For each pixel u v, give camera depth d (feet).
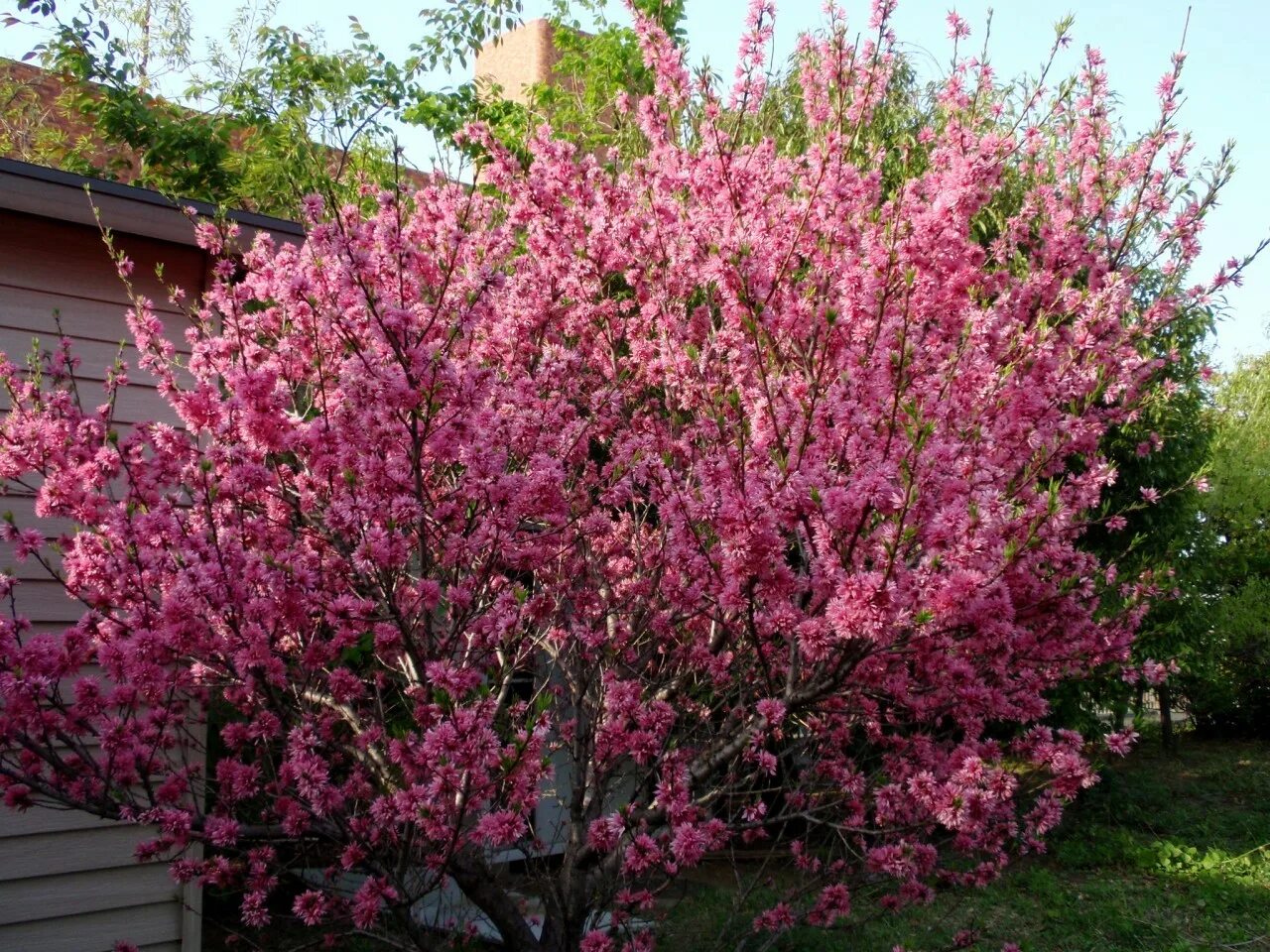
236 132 34.73
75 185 12.98
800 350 13.32
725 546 10.39
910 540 10.14
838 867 14.83
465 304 12.14
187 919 13.64
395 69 32.24
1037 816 12.28
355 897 11.35
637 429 16.25
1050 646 13.32
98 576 11.13
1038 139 15.29
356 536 11.12
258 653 10.54
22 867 12.66
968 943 16.10
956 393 12.51
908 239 13.00
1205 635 41.22
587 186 16.79
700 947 18.12
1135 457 29.35
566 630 14.12
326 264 12.00
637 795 13.07
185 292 14.88
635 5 15.98
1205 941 21.58
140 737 11.58
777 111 24.81
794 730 15.34
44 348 13.80
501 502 11.42
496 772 10.89
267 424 11.27
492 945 17.29
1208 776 39.65
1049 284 16.74
